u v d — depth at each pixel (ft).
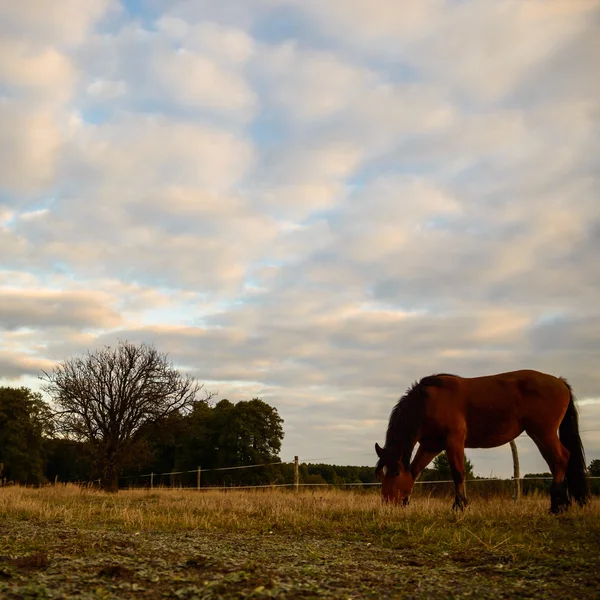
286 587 15.39
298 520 32.53
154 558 20.22
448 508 35.37
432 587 16.31
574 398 35.70
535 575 18.01
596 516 30.12
